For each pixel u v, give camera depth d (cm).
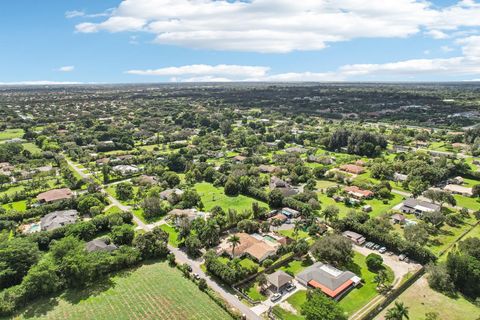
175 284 10025
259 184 18675
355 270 10706
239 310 8906
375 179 19975
